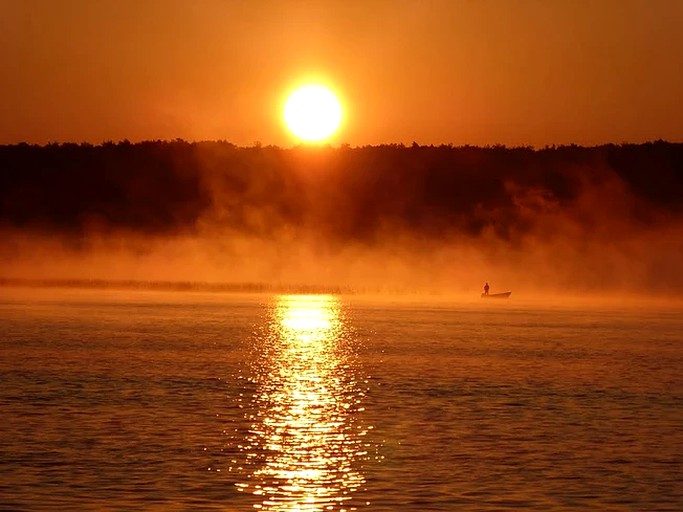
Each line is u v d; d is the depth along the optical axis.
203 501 62.28
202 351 144.62
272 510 60.66
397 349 151.25
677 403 100.12
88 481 66.50
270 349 149.25
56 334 165.62
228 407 94.56
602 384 113.88
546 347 156.50
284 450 75.81
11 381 109.06
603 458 74.62
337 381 113.94
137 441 78.31
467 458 74.12
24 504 61.38
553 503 62.91
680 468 72.00
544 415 92.38
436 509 61.41
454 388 108.88
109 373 117.12
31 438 78.94
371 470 70.19
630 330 191.75
